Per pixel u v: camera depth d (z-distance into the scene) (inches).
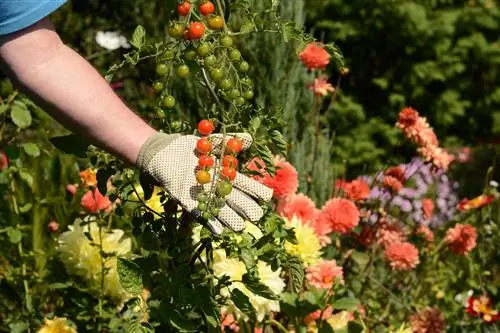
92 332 94.6
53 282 97.4
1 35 57.9
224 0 70.6
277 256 69.5
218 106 71.4
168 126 72.4
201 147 60.2
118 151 60.9
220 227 60.6
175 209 72.6
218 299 77.0
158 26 256.5
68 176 127.3
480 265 138.5
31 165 118.3
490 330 125.2
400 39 311.9
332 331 88.1
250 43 150.1
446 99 317.7
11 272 104.1
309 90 157.6
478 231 144.1
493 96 323.9
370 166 296.0
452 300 131.8
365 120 307.1
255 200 62.7
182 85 139.9
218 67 67.4
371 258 126.6
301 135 154.1
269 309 88.9
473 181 264.7
